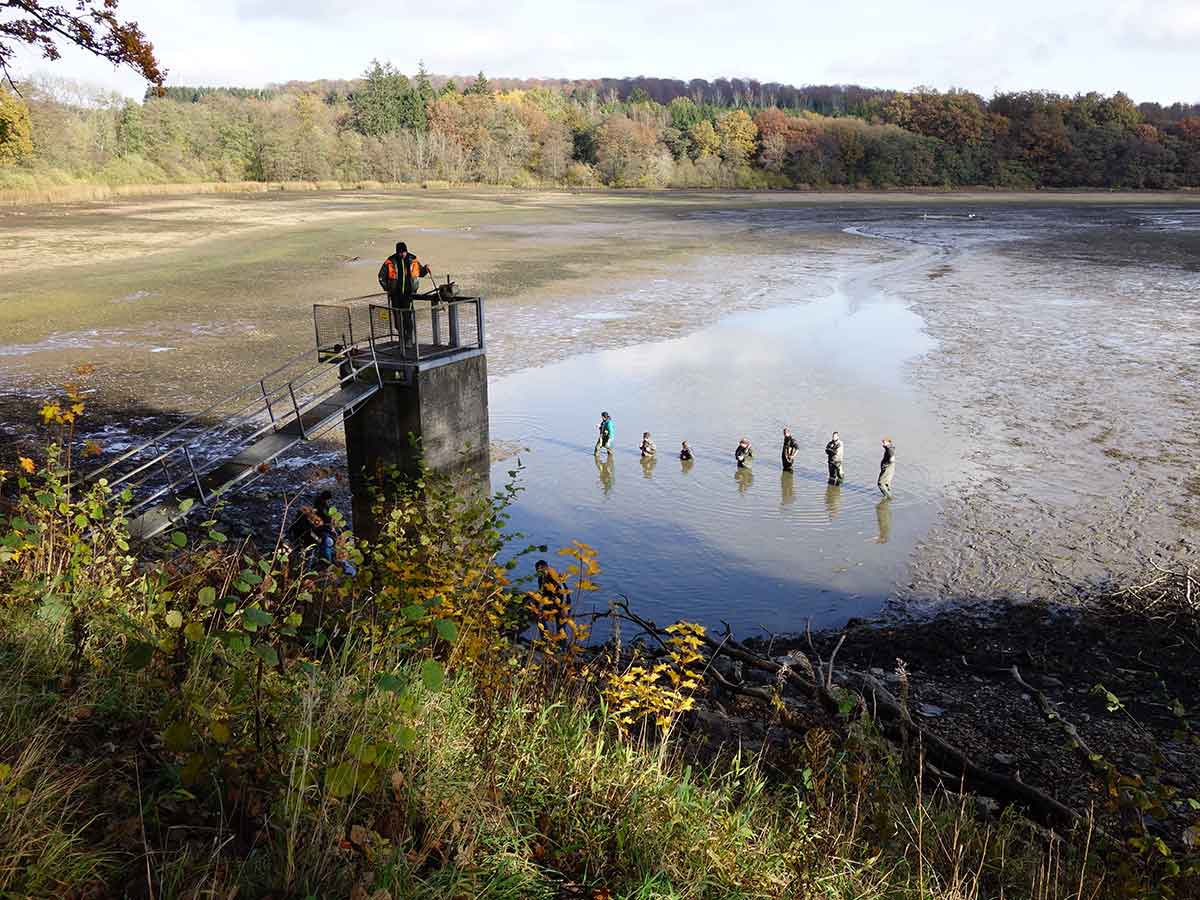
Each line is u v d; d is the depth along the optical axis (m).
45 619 5.48
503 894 4.11
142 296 45.69
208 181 143.12
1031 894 5.78
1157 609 14.96
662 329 40.09
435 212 103.38
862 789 6.27
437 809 4.48
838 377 31.69
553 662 7.29
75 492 16.67
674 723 7.70
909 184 177.12
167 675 4.85
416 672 5.75
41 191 109.12
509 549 17.78
